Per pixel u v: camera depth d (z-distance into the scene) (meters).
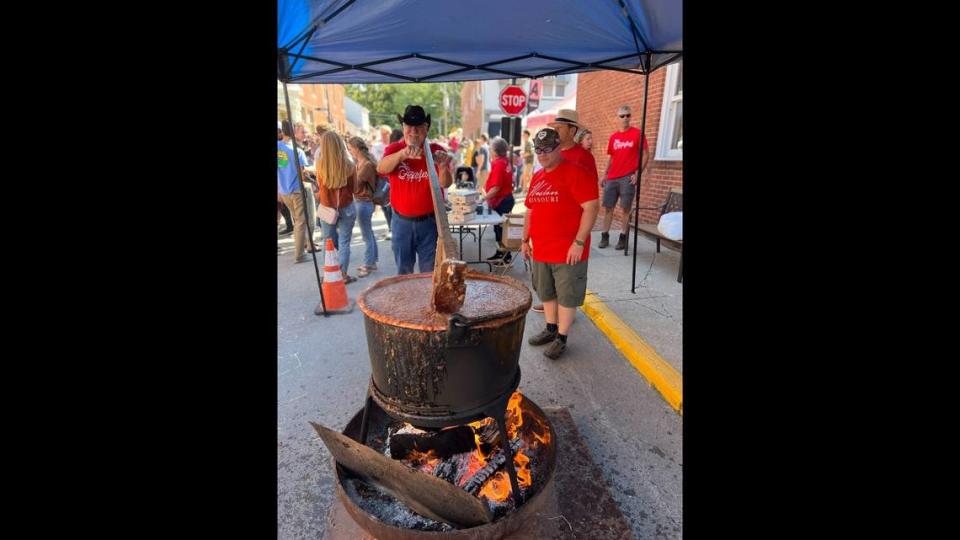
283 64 3.85
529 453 2.09
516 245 5.54
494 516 1.76
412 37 3.55
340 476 1.83
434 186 2.05
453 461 2.08
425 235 3.77
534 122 14.67
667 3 3.10
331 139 5.04
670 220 4.98
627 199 6.08
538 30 3.51
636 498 2.08
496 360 1.62
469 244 7.55
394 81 4.99
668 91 6.30
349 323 4.26
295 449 2.46
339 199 5.27
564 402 2.85
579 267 3.12
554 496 2.04
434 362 1.54
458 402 1.61
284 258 6.79
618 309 4.12
